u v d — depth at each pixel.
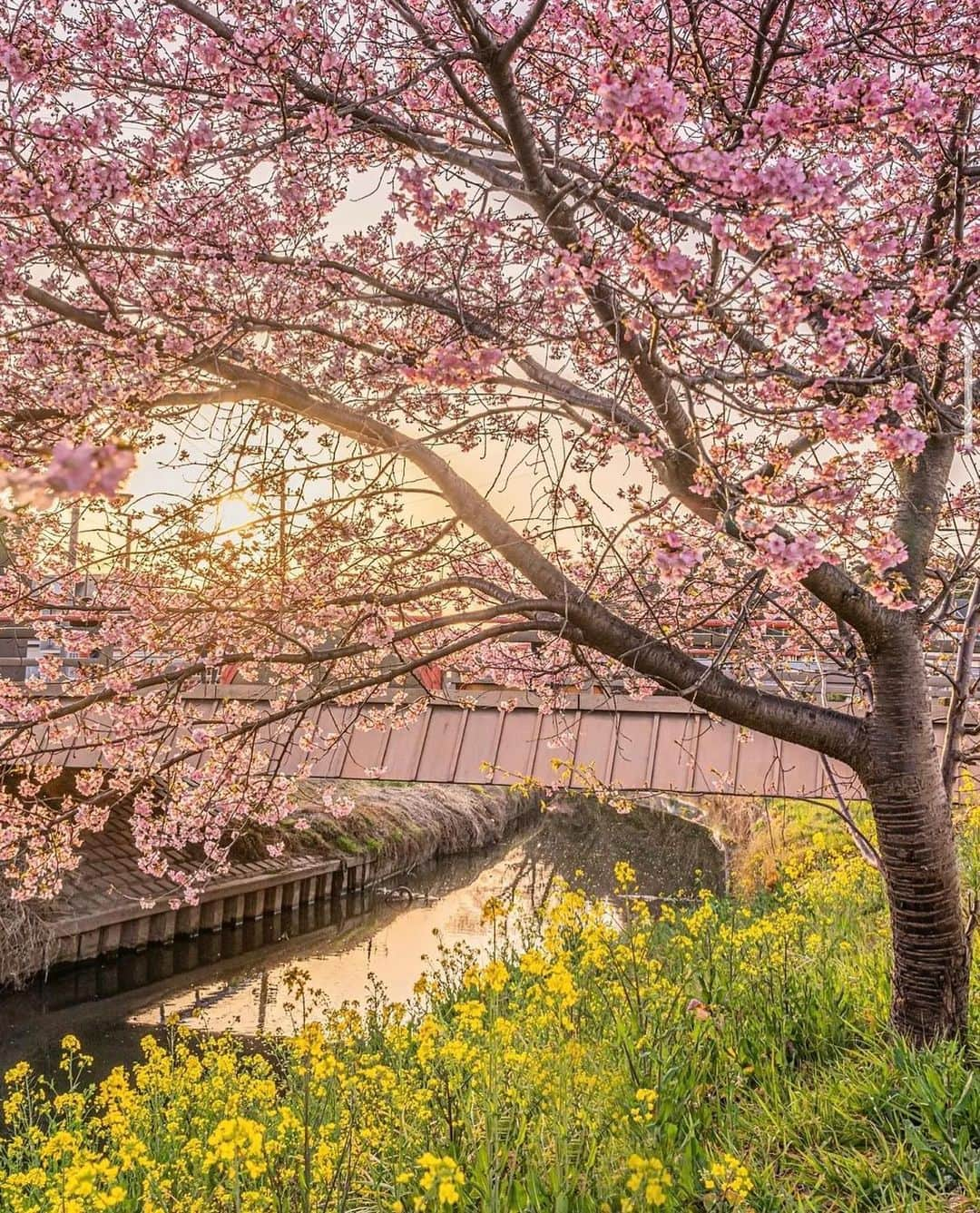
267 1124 5.23
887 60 4.25
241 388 4.02
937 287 3.47
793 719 4.63
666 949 6.79
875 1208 3.43
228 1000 15.56
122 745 4.92
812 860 10.43
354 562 5.10
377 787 30.17
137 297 4.50
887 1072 4.22
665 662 4.50
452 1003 7.70
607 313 3.74
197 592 4.64
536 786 8.01
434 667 6.85
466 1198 3.47
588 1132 3.85
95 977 16.89
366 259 5.21
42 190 3.62
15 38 3.77
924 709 4.59
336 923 21.58
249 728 4.45
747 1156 3.97
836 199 2.78
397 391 4.45
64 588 4.81
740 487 3.76
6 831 4.77
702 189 3.01
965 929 4.70
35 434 4.02
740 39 4.62
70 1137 4.58
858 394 3.96
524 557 4.48
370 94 4.11
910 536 4.80
